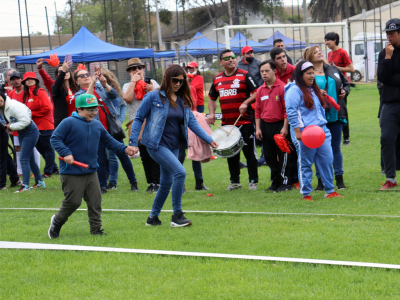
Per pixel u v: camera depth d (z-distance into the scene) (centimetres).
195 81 1363
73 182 677
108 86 1028
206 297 462
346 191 914
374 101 2809
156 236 683
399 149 1059
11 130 1095
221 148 965
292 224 716
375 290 461
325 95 888
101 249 616
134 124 716
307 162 866
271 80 938
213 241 642
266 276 506
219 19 6481
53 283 516
